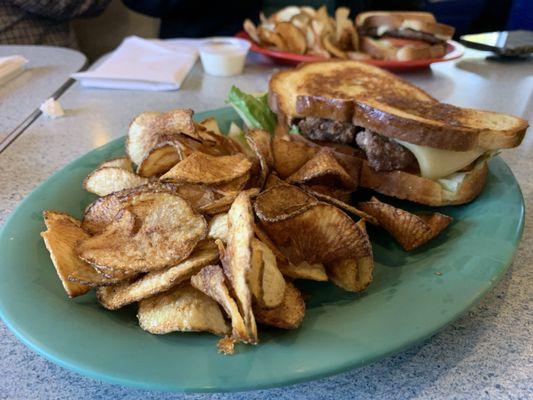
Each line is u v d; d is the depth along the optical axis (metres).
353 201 1.07
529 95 1.82
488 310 0.72
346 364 0.55
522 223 0.83
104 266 0.65
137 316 0.67
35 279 0.70
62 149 1.32
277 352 0.57
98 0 3.17
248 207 0.63
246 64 2.24
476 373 0.61
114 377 0.54
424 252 0.84
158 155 0.87
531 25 3.38
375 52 2.13
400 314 0.64
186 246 0.67
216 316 0.62
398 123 0.96
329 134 1.09
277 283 0.62
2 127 1.48
